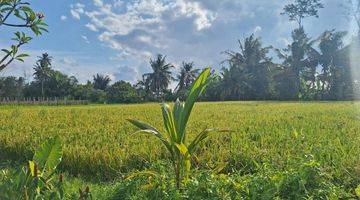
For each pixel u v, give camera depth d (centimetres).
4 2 380
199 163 805
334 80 5641
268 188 544
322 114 1944
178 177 578
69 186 660
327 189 549
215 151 872
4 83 6900
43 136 1179
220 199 531
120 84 6316
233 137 1038
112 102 6006
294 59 5841
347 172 644
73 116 1955
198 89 567
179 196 539
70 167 905
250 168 786
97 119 1739
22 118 1844
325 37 5791
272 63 6156
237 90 6072
